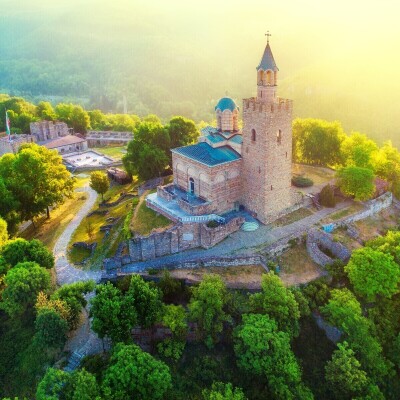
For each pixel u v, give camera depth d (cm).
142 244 7212
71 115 17000
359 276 6656
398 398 6200
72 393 4850
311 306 6650
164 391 5212
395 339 6531
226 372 5962
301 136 11375
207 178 7888
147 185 9931
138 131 11088
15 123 16662
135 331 6219
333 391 5916
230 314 6284
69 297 6144
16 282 6275
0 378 6062
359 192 8781
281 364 5566
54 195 9281
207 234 7425
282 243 7519
